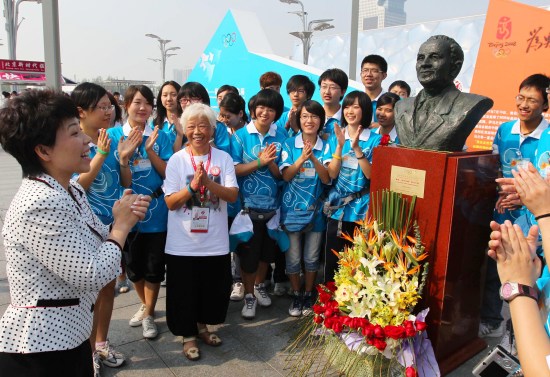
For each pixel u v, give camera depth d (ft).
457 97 7.99
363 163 9.56
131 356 8.92
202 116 8.63
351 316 7.89
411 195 8.07
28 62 51.31
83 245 4.70
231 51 26.12
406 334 7.29
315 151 10.41
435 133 8.02
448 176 7.57
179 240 8.66
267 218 10.22
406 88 15.26
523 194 3.90
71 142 4.81
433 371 7.72
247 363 8.72
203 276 9.01
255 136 10.55
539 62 14.16
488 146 15.61
